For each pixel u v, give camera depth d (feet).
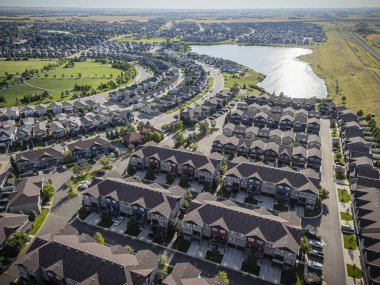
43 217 324.39
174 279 232.32
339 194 365.81
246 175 363.76
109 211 329.31
